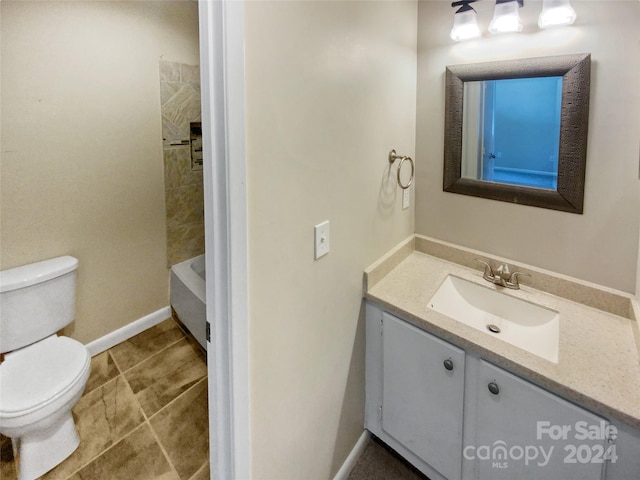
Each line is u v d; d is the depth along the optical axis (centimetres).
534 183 147
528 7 135
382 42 137
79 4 193
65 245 209
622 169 127
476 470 133
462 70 154
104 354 236
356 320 149
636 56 118
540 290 153
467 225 171
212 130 84
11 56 174
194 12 247
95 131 210
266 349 103
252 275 94
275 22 90
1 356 180
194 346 246
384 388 157
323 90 109
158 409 194
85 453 168
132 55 219
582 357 115
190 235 273
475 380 127
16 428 144
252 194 90
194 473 160
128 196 233
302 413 123
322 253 120
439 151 172
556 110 136
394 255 169
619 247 132
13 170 183
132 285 248
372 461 165
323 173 115
